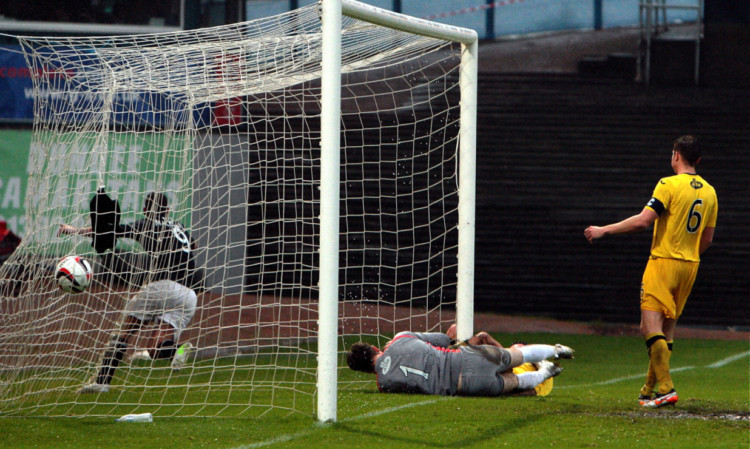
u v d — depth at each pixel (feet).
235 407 64.13
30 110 166.91
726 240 178.91
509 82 211.61
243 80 77.56
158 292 74.84
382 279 159.53
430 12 226.38
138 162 96.68
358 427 54.54
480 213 183.93
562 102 204.03
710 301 172.04
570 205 184.96
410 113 172.14
